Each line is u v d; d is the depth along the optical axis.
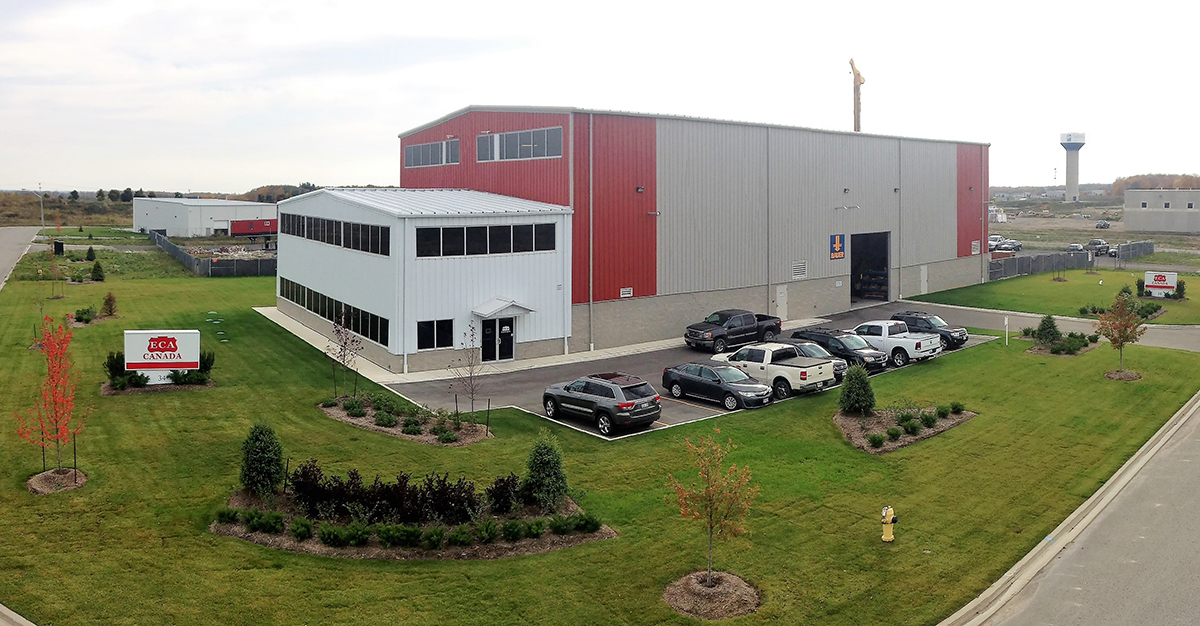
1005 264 66.94
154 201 113.19
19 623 13.19
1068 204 199.00
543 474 18.03
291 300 45.12
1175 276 54.50
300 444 22.73
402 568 15.46
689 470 21.19
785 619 13.90
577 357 36.22
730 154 42.59
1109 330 33.28
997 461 22.22
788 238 46.38
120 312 45.22
